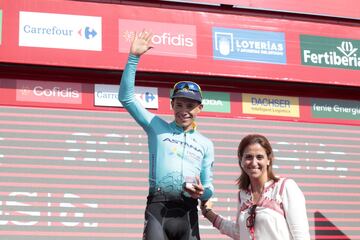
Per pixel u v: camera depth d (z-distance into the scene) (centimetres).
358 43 809
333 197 758
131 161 699
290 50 777
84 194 673
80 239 658
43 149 676
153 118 484
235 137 744
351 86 795
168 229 461
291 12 780
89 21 712
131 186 691
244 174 453
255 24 771
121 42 718
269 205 425
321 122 786
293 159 757
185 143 478
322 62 786
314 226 739
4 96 684
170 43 733
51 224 654
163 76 737
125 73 473
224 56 749
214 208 710
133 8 730
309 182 755
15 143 670
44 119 687
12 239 638
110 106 712
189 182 452
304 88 791
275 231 420
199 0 748
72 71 709
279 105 774
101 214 672
